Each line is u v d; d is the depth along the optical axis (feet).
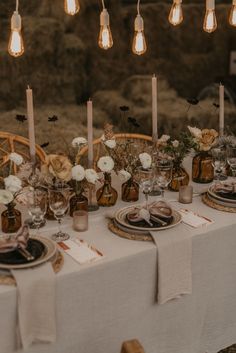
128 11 19.92
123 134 9.34
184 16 20.42
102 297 5.31
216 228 6.08
